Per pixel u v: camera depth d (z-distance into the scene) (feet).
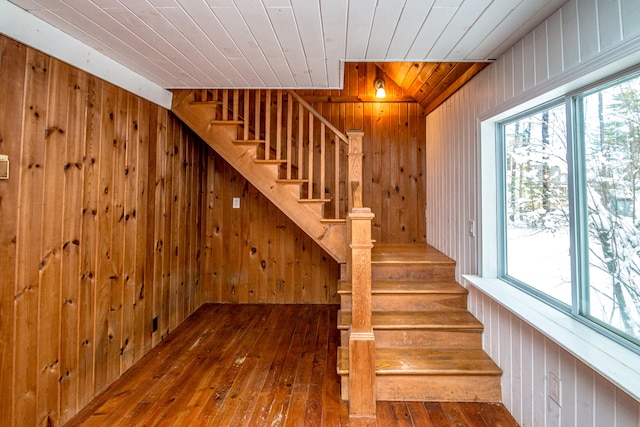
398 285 9.52
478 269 8.31
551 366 5.55
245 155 10.26
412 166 13.66
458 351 7.98
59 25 5.88
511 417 6.68
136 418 6.66
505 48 6.79
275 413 6.83
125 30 6.10
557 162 6.08
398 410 6.92
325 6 5.30
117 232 8.14
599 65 4.57
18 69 5.51
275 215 13.97
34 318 5.87
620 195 4.68
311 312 13.00
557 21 5.39
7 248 5.38
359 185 9.19
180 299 11.69
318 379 8.14
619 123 4.70
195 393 7.54
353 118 13.78
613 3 4.37
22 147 5.60
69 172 6.63
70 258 6.68
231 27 6.01
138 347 9.08
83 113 6.98
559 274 6.06
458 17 5.63
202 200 13.62
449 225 10.53
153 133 9.75
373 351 6.78
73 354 6.75
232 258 14.05
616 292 4.78
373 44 6.66
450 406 7.04
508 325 6.90
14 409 5.48
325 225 10.14
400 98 13.64
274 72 8.26
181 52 7.08
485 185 8.07
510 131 7.72
